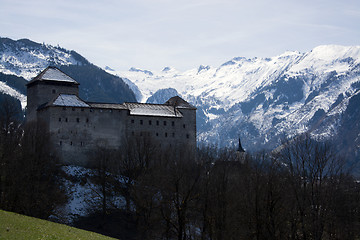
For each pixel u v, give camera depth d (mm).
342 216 105312
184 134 175875
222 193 99750
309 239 96438
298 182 98438
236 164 127688
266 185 96062
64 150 154750
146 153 150375
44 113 159625
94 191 136000
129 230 121750
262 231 90812
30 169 113625
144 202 114875
